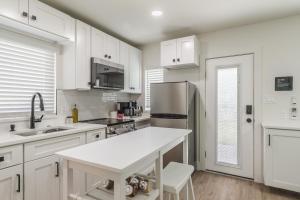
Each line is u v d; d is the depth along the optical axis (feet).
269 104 9.14
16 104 7.08
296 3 7.59
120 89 10.81
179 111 9.75
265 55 9.29
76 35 8.19
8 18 5.84
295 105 8.61
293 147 7.61
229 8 8.00
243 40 9.84
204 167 10.88
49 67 8.22
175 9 8.07
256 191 8.30
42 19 6.78
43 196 5.79
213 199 7.62
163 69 12.17
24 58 7.32
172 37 11.61
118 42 10.73
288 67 8.78
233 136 10.13
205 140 10.88
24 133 6.71
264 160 8.43
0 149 4.77
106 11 8.26
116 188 3.06
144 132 5.86
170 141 4.71
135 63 12.41
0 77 6.62
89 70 8.80
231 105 10.20
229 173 10.19
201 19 9.07
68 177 3.65
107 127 8.41
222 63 10.43
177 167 5.53
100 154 3.58
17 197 5.12
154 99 10.48
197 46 10.54
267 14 8.57
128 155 3.51
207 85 10.86
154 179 4.41
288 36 8.80
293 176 7.61
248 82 9.73
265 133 8.14
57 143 6.25
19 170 5.16
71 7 7.89
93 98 10.55
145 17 8.86
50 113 8.26
